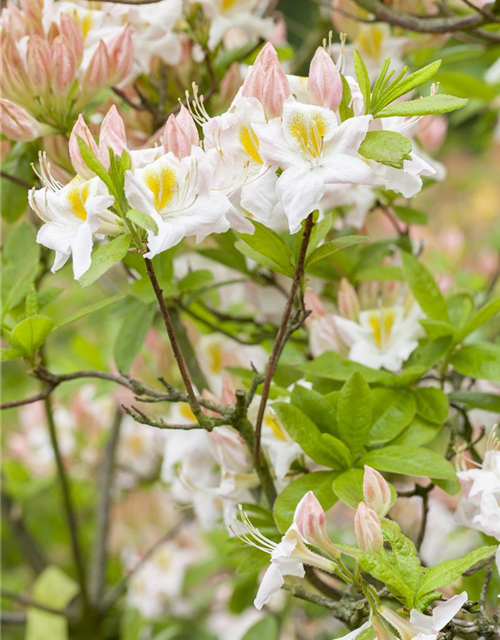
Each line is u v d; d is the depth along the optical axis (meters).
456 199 2.69
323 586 1.06
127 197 0.90
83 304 1.99
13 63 1.10
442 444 1.19
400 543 0.91
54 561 1.84
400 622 0.89
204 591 1.60
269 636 1.31
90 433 1.63
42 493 1.86
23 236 1.11
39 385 1.44
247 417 1.05
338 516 1.50
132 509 1.68
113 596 1.42
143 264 1.13
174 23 1.18
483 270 1.90
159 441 1.47
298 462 1.07
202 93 1.25
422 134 1.25
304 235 0.96
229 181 0.95
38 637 1.40
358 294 1.19
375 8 1.19
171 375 1.27
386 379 1.07
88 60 1.14
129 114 1.20
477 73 1.70
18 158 1.16
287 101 0.93
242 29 1.21
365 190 1.20
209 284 1.24
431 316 1.11
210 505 1.16
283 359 1.23
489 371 1.09
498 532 0.97
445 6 1.21
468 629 0.93
